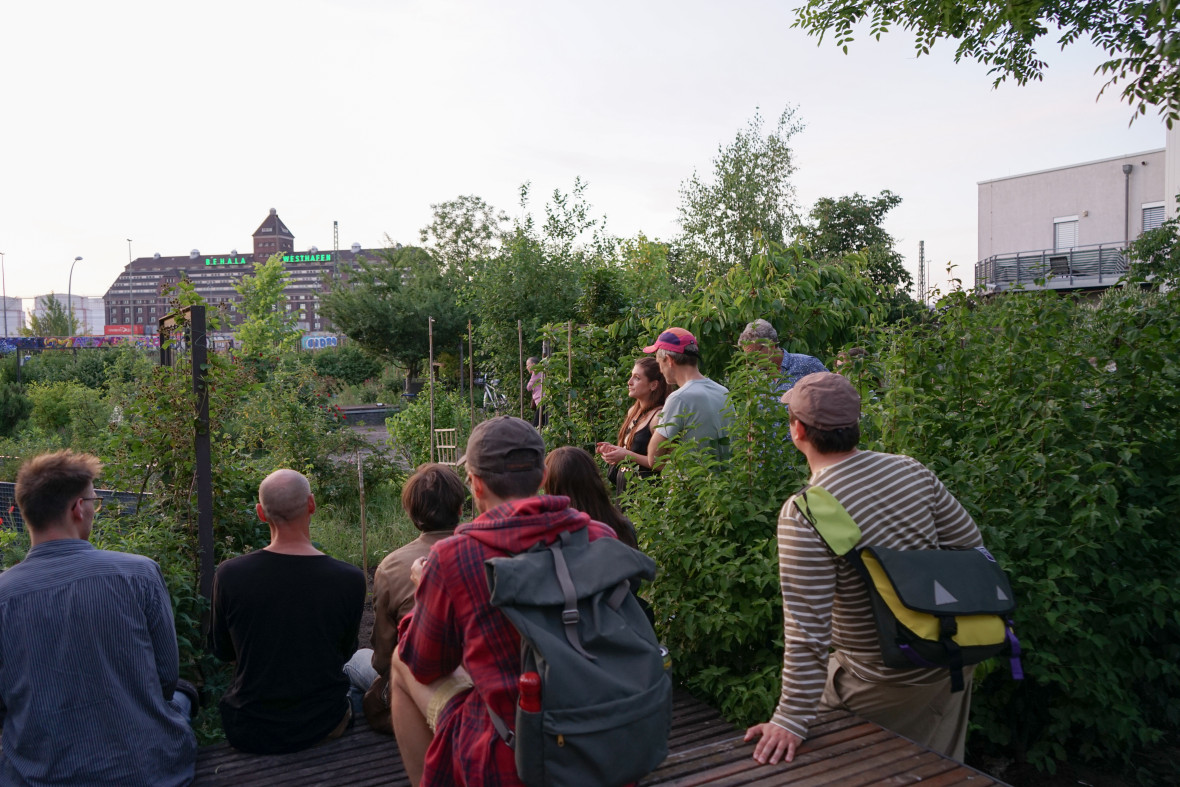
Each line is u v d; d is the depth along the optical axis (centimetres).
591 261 1542
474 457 187
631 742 155
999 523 336
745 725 304
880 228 3275
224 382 491
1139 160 3039
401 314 3353
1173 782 340
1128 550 353
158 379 489
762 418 350
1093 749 345
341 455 1046
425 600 173
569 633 159
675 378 450
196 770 291
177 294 486
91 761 237
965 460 353
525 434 189
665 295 1609
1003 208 3412
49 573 242
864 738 235
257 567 305
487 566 162
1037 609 318
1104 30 725
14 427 2100
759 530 336
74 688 237
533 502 174
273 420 995
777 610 325
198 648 444
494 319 1490
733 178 2452
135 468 487
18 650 236
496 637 163
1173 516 361
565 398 749
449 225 4153
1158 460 367
